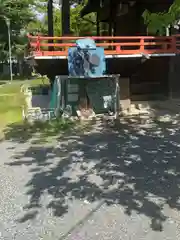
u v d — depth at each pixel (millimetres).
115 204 4758
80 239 3871
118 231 4027
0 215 4500
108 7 18250
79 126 10062
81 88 11523
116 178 5781
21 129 9820
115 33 18406
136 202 4809
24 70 36281
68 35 14602
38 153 7402
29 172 6191
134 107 12906
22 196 5105
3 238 3939
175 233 3957
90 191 5250
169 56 13633
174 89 14383
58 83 11312
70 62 11352
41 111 11789
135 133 9062
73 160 6863
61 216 4449
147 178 5746
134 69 12797
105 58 12086
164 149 7488
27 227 4180
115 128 9727
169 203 4750
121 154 7188
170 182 5539
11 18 32562
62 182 5656
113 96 11711
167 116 11250
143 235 3926
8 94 18531
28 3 33969
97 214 4480
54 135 9047
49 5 18578
